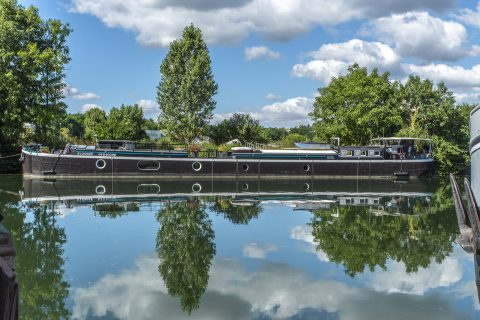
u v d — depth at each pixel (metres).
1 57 37.84
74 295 9.45
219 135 61.25
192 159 38.06
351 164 40.28
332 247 13.66
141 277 10.70
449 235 15.45
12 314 4.39
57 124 42.56
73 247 13.39
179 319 8.24
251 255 12.71
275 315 8.49
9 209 20.11
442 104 48.84
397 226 17.06
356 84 49.38
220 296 9.45
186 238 14.80
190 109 56.19
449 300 9.21
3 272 4.12
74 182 33.09
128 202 23.14
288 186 33.31
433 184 35.94
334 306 8.88
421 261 12.12
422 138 42.91
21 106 39.34
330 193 28.81
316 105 53.38
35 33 40.78
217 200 24.55
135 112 85.31
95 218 18.22
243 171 38.84
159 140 62.34
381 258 12.46
